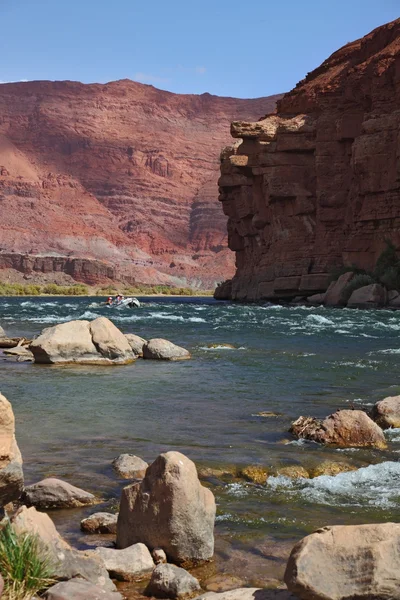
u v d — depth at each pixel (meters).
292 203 72.12
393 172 60.56
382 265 59.53
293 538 5.65
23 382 14.45
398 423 10.23
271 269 74.44
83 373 15.95
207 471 7.62
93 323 18.36
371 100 66.69
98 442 9.00
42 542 4.45
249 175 75.44
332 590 4.04
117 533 5.49
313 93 74.50
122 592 4.68
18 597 3.98
